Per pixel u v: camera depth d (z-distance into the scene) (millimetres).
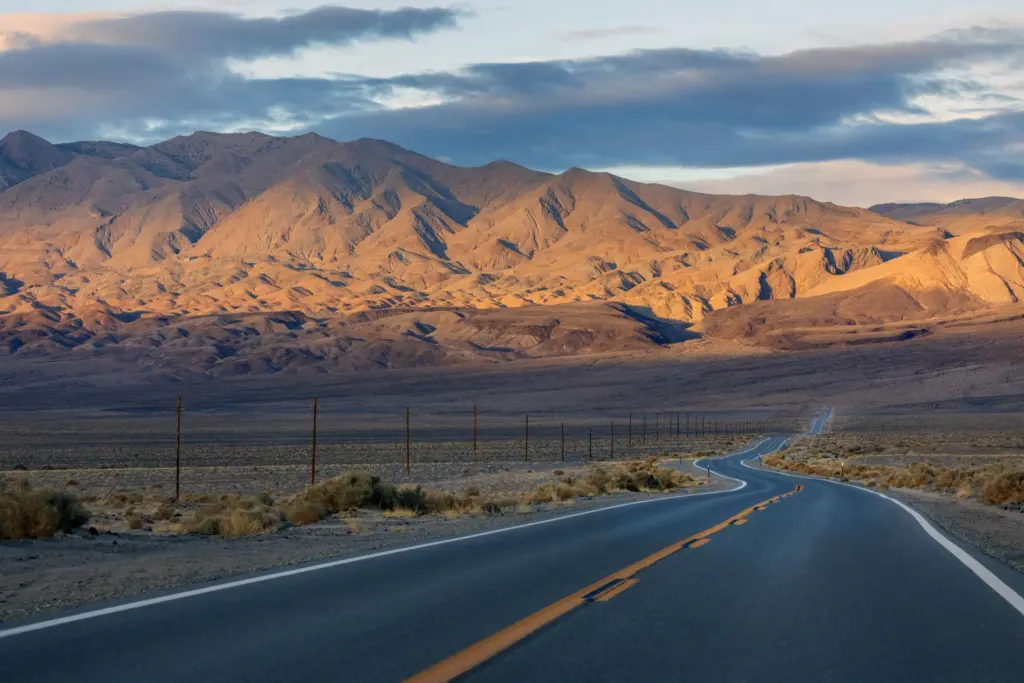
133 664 12711
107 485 95312
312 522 37875
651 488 69438
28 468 133250
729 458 147375
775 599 17656
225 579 20031
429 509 45250
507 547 25734
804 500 47812
